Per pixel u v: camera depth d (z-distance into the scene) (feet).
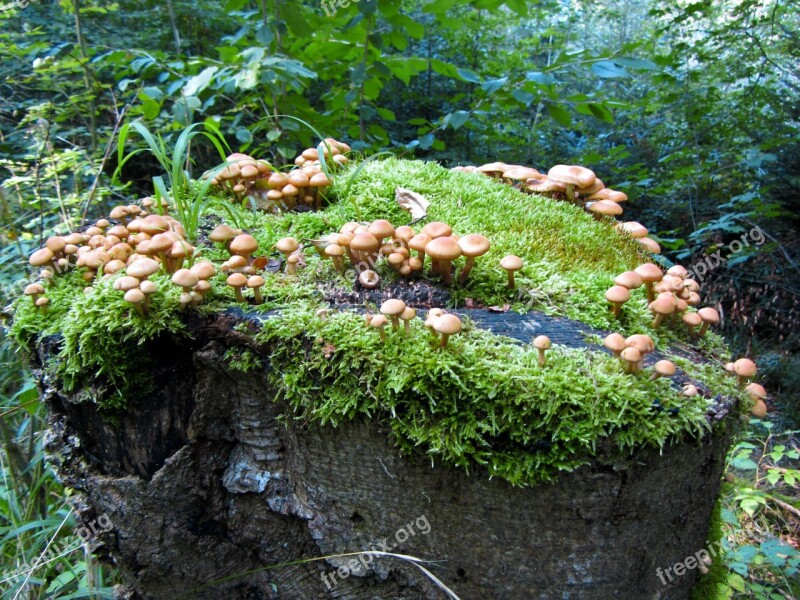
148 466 1.85
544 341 1.54
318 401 1.63
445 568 1.72
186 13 5.38
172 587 1.91
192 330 1.74
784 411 4.60
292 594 1.91
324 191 2.52
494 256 2.05
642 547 1.64
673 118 5.99
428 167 2.72
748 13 4.58
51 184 3.60
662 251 5.75
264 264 2.03
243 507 1.86
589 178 2.64
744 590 2.46
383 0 3.08
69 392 1.78
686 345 1.86
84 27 5.08
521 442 1.50
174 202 2.35
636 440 1.46
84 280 1.99
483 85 3.22
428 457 1.58
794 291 5.27
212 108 5.22
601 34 11.12
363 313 1.76
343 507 1.74
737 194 5.53
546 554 1.63
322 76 3.99
